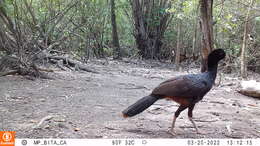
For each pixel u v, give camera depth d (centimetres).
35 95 848
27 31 1203
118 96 901
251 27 1645
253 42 1642
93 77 1208
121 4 2384
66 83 1036
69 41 1670
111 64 1761
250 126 678
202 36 1121
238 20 1614
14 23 1184
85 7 1791
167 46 2361
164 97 572
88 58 1792
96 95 894
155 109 762
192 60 2055
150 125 639
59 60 1359
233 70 1597
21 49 1095
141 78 1301
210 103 882
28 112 690
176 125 650
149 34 2369
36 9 1438
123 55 2409
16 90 890
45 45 1254
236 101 927
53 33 1402
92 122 637
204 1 1116
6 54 1147
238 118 738
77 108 741
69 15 1630
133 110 551
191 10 1823
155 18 2312
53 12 1340
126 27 2591
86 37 1816
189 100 575
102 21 2053
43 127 589
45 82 1030
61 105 762
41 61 1288
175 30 2298
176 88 562
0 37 1142
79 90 947
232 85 1173
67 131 577
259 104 919
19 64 1082
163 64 2064
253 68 1747
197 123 675
